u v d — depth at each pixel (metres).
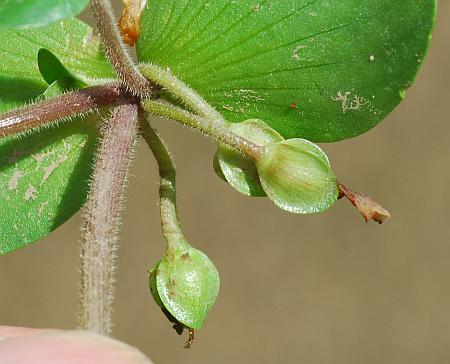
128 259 0.28
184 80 0.14
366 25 0.13
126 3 0.14
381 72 0.13
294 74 0.14
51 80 0.14
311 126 0.14
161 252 0.28
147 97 0.14
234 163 0.14
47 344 0.13
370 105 0.14
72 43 0.14
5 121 0.13
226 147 0.14
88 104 0.14
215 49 0.14
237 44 0.14
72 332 0.13
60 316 0.28
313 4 0.14
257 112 0.14
